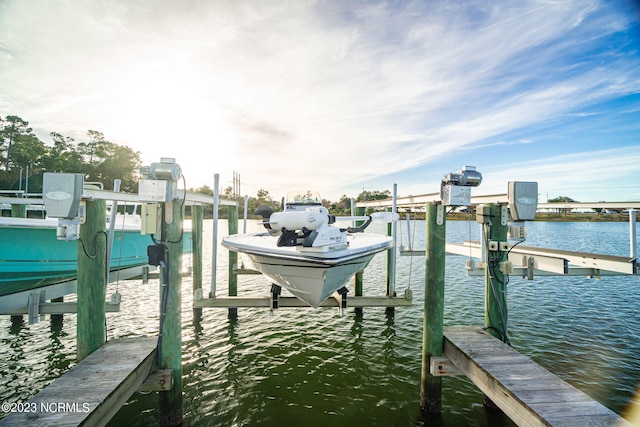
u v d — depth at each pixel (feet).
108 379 9.55
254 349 18.84
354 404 13.74
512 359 10.88
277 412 13.20
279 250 13.35
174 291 12.13
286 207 19.88
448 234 73.97
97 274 11.76
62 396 8.69
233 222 29.58
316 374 16.12
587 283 33.47
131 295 30.30
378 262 49.60
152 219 12.04
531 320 22.53
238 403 13.79
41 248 18.98
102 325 11.98
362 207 30.91
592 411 8.09
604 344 18.63
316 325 22.65
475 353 11.33
